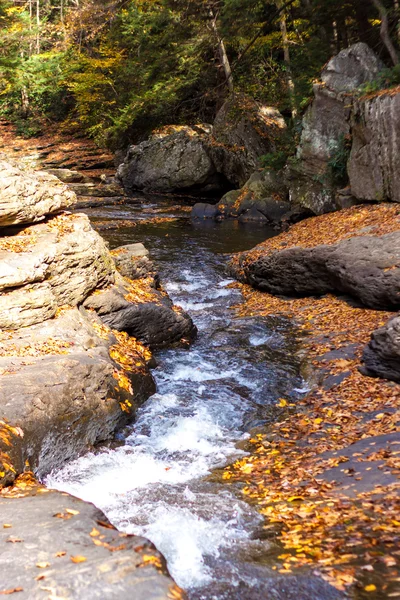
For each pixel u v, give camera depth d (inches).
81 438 271.9
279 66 1170.6
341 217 638.5
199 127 1224.2
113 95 1469.0
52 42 1910.7
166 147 1163.9
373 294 434.6
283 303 511.5
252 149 1063.6
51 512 187.8
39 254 333.7
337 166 759.1
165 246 727.7
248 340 424.5
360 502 201.0
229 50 1264.8
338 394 318.3
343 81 771.4
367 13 853.8
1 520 181.6
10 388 255.8
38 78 1812.3
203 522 205.0
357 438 263.9
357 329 405.1
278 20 1039.0
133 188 1208.2
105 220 885.8
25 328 318.0
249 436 295.4
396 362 316.5
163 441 291.7
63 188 400.8
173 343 417.4
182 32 1125.7
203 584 166.9
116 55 1430.9
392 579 152.8
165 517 210.4
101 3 1460.4
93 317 368.2
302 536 185.6
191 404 328.8
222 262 664.4
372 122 643.5
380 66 764.6
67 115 1834.4
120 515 215.2
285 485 231.6
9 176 350.6
